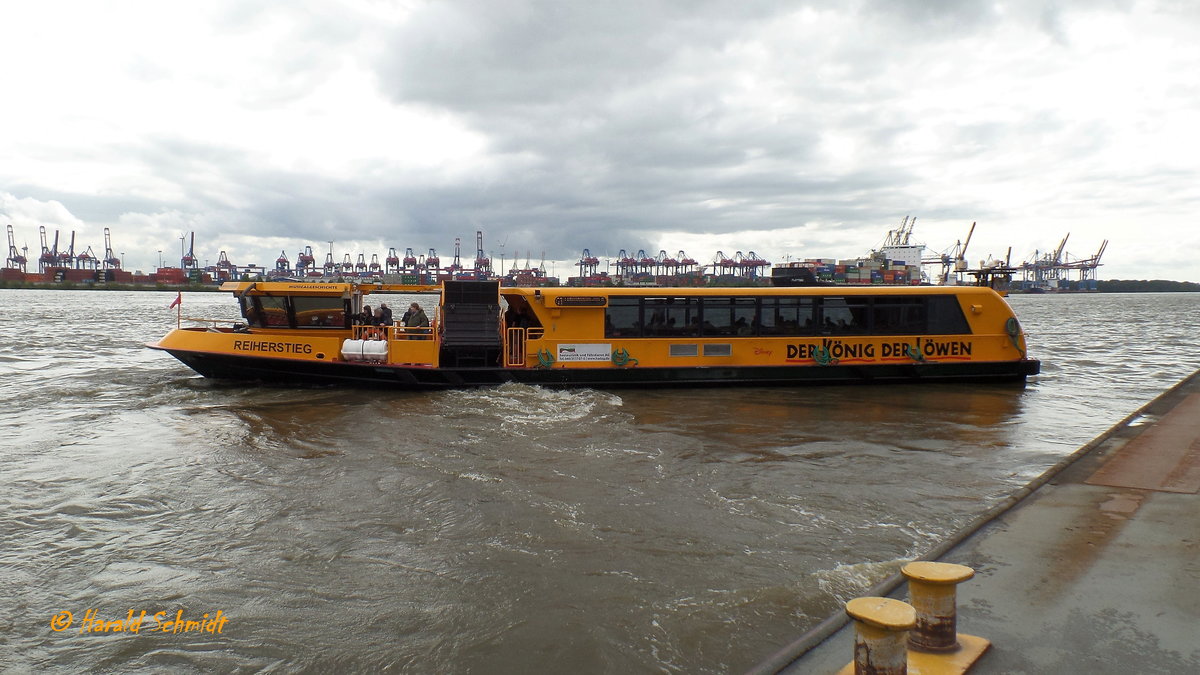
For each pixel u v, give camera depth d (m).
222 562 8.48
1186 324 67.19
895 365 21.55
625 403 18.67
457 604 7.38
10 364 28.31
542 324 20.55
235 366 20.70
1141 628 5.38
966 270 23.39
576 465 12.50
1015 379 22.19
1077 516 7.87
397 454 13.20
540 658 6.39
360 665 6.36
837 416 17.14
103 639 6.82
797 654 5.25
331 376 20.41
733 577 7.91
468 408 17.61
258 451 13.48
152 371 25.45
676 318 20.84
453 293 20.48
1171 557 6.70
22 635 6.90
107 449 13.73
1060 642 5.19
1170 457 10.24
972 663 4.88
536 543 8.93
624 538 9.08
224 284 21.00
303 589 7.77
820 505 10.39
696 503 10.45
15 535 9.33
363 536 9.22
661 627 6.84
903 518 9.86
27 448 13.84
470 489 11.05
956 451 13.72
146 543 9.06
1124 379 24.58
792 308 21.25
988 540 7.23
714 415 17.16
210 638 6.81
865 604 4.46
